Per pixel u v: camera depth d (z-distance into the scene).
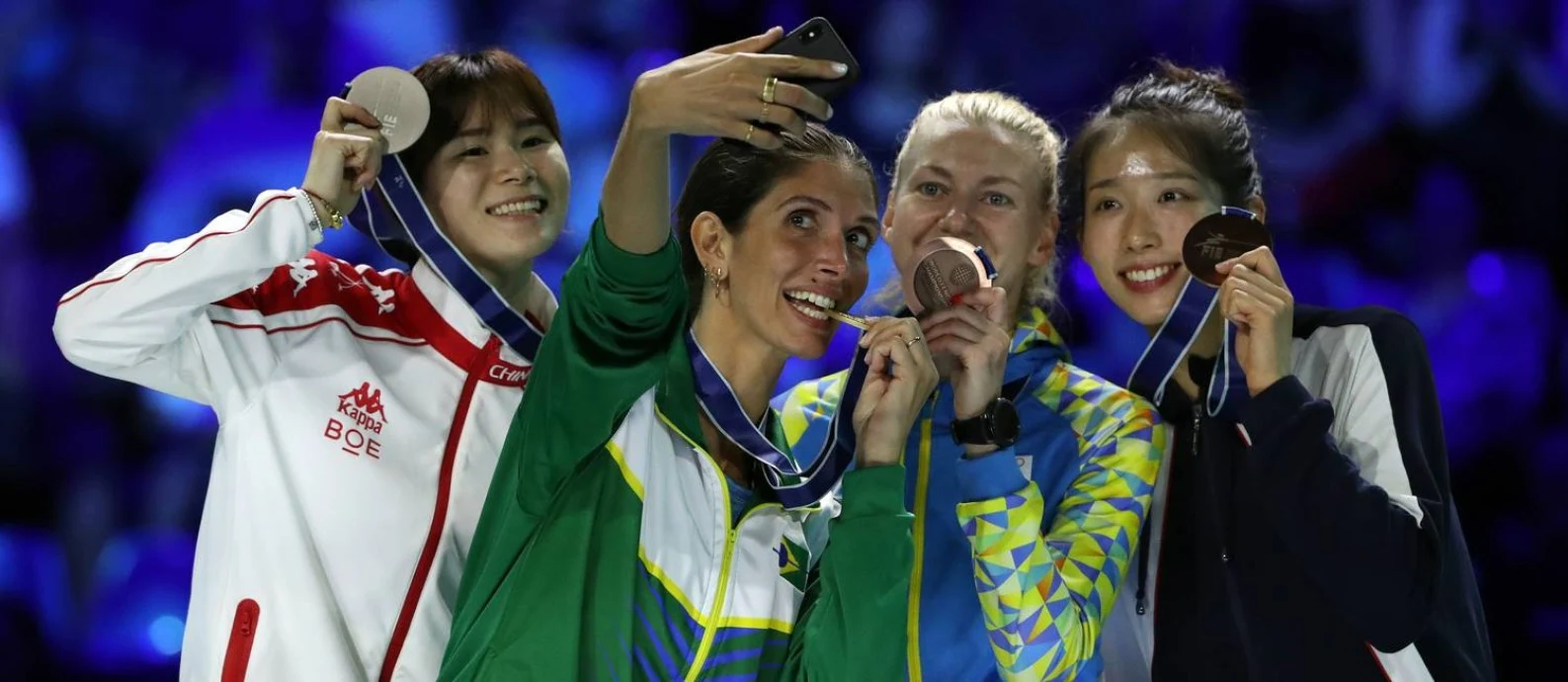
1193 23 27.52
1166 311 10.85
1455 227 26.17
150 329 9.09
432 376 10.03
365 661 9.40
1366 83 27.02
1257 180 11.32
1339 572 9.75
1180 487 10.73
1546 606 22.78
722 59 7.89
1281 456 9.78
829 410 10.95
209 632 9.47
